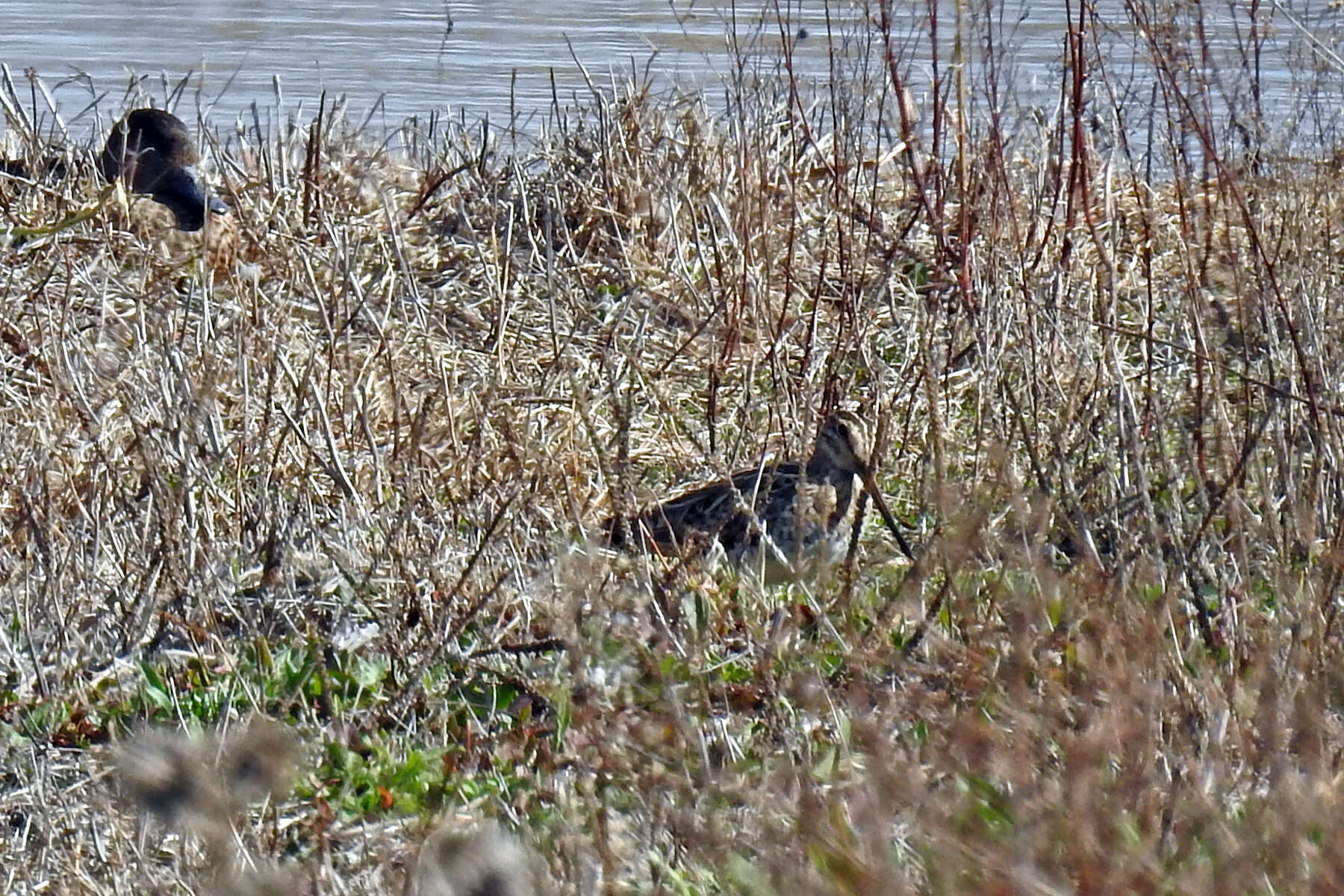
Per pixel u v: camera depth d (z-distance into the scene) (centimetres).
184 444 1139
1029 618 816
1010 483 980
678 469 1323
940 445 1002
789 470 1230
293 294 1488
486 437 1223
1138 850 671
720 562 1144
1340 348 1091
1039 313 1206
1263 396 1124
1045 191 1422
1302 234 1107
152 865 791
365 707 1016
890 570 1141
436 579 1062
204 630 1041
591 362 1479
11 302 1472
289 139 1881
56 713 985
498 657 1030
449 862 670
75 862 814
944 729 759
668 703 852
